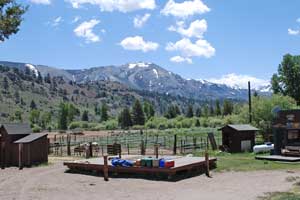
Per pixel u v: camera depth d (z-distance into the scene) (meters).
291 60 84.50
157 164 26.84
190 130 97.00
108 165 29.00
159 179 26.30
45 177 28.80
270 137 47.94
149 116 187.25
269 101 53.47
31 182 26.67
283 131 37.34
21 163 35.66
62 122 168.88
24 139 37.19
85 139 77.44
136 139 71.31
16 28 19.36
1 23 18.62
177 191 22.31
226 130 42.69
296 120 36.56
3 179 28.39
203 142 56.78
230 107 162.88
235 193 21.31
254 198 19.89
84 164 30.48
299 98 83.62
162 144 59.03
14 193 22.69
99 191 23.00
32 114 191.25
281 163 31.80
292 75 84.12
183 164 27.72
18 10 19.36
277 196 20.16
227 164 31.36
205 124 122.44
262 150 39.94
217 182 24.80
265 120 52.41
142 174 27.66
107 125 151.62
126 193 22.19
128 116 164.25
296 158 33.34
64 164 31.72
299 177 25.73
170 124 134.38
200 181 25.28
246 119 56.28
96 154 46.31
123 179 26.86
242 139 42.12
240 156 37.62
